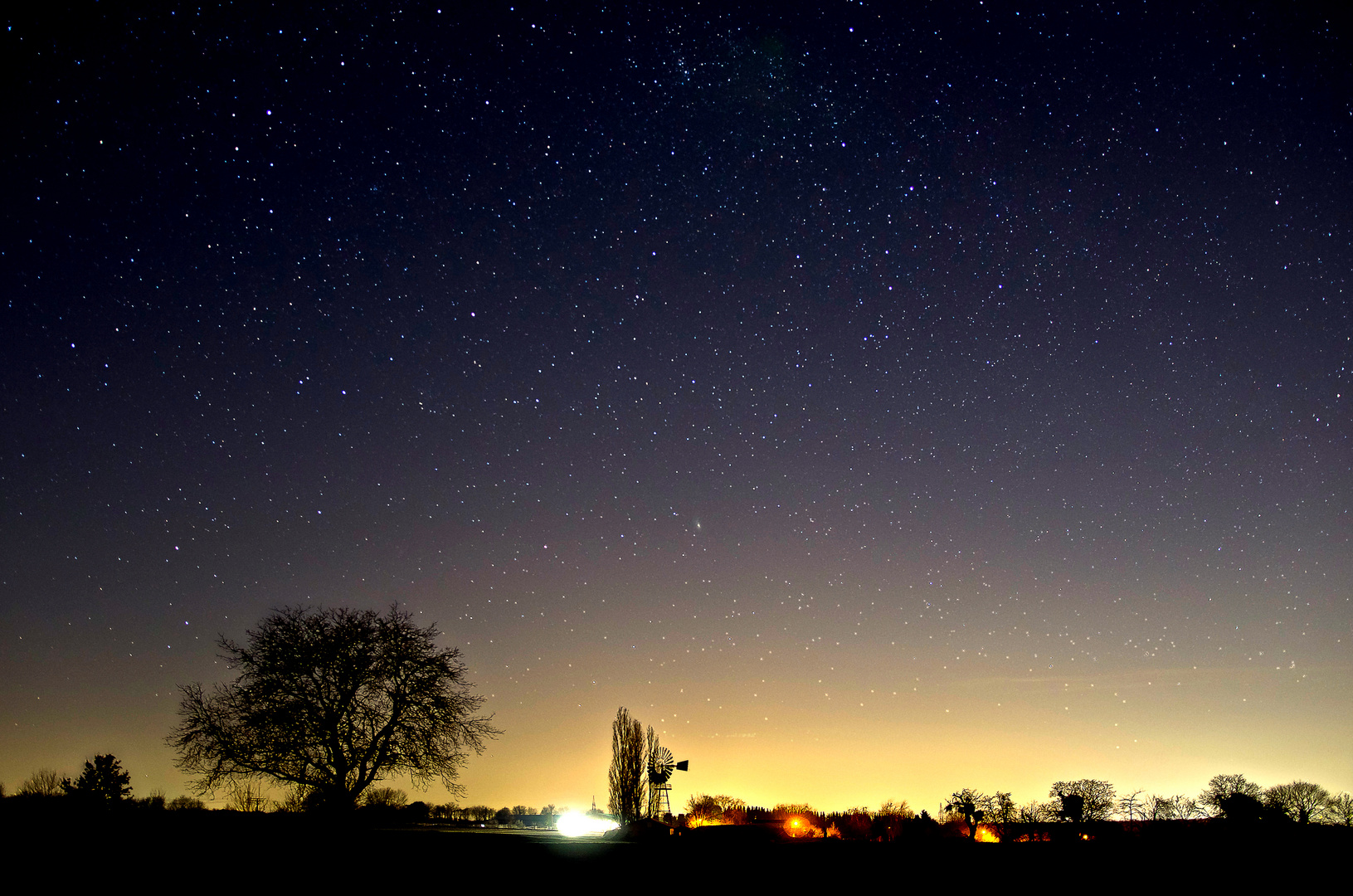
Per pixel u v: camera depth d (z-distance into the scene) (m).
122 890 13.75
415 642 32.50
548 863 16.72
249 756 29.83
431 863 16.45
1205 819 27.25
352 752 30.78
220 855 17.00
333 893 13.68
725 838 28.31
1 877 14.75
